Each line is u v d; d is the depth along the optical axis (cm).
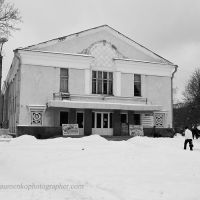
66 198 974
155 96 3866
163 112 3872
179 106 6706
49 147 2256
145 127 3722
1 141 2762
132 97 3684
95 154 1873
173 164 1534
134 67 3784
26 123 3309
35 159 1753
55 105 3231
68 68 3509
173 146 2512
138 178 1195
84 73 3556
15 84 3862
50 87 3419
